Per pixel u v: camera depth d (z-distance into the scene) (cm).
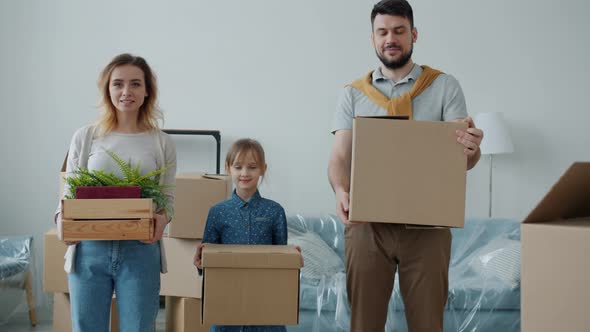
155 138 206
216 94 421
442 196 169
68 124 414
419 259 188
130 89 198
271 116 423
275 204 230
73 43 414
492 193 431
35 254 389
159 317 374
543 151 432
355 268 195
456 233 379
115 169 198
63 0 413
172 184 209
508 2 430
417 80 198
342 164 202
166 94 420
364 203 169
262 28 423
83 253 190
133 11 417
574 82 434
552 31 433
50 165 413
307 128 425
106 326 194
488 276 329
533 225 113
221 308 178
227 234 225
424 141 169
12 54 411
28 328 349
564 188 111
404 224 188
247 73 423
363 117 170
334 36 425
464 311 311
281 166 424
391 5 192
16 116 411
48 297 397
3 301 340
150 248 195
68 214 183
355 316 196
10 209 411
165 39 419
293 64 423
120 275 191
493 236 377
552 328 110
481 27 429
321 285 314
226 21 422
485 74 429
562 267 109
